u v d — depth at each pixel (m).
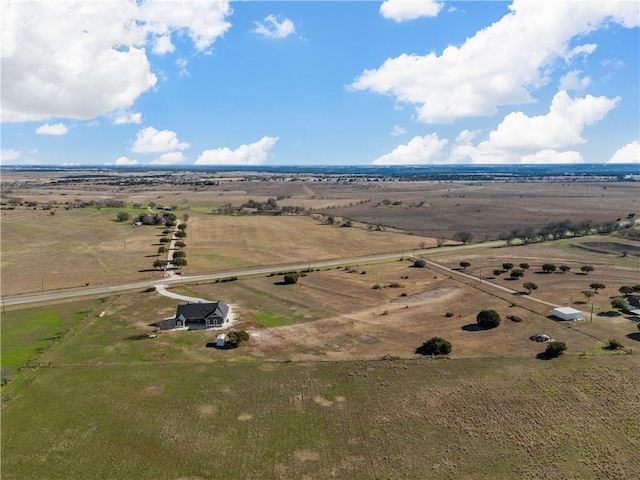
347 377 67.69
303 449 52.00
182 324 88.25
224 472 48.41
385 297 106.25
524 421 56.47
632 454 50.41
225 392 63.81
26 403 60.94
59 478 47.53
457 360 72.44
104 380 67.00
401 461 49.88
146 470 48.66
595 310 93.50
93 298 104.81
